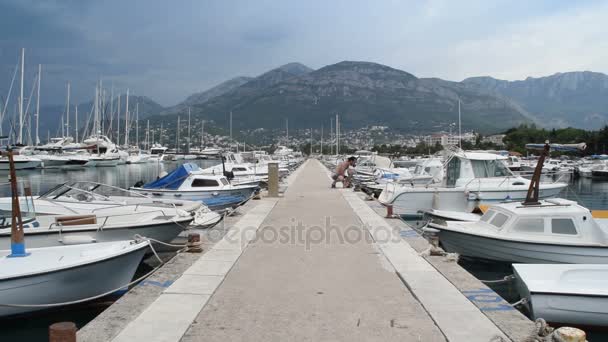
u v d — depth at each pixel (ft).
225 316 21.16
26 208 41.52
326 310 22.03
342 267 29.96
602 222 42.50
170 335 18.79
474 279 26.78
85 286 27.76
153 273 27.84
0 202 42.11
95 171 224.12
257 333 19.29
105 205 44.21
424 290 24.72
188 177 69.46
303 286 25.84
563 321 25.13
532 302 25.16
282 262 31.19
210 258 31.81
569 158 258.78
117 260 29.04
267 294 24.38
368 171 129.08
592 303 24.62
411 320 20.76
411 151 354.95
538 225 37.01
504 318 20.52
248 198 73.36
